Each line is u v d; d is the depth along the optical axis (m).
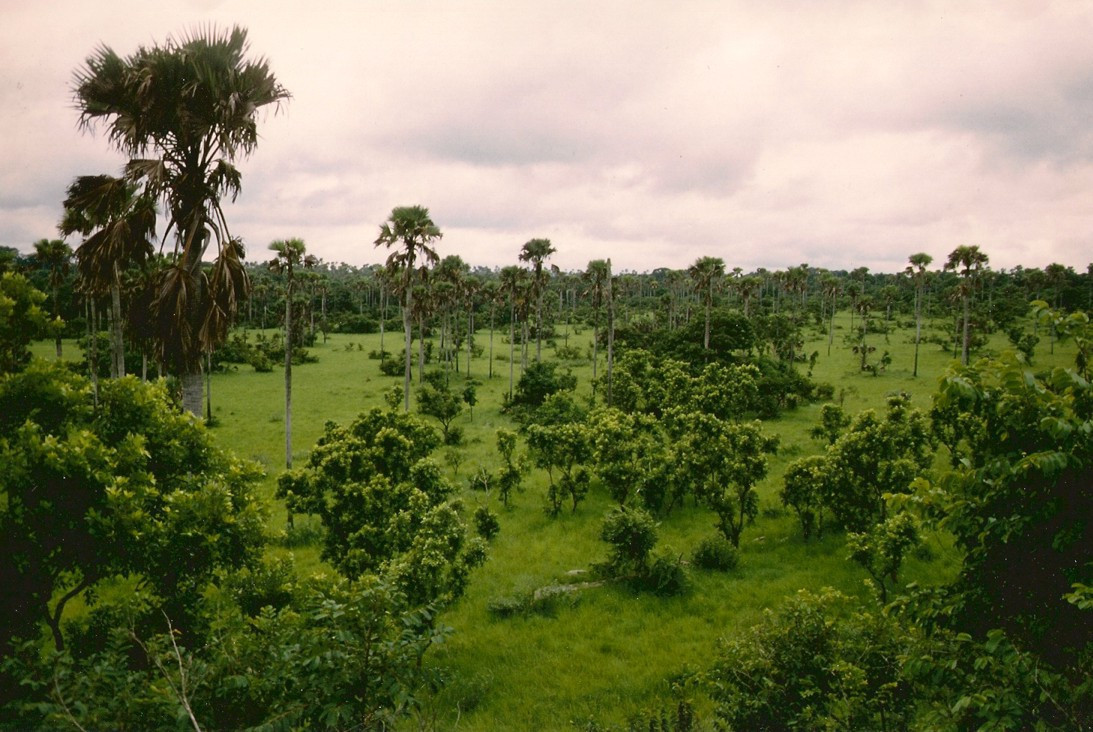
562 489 27.50
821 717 8.02
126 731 5.12
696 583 19.31
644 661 14.89
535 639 16.19
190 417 9.79
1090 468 4.98
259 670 6.05
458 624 17.14
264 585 10.11
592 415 34.00
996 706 4.71
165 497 8.60
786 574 19.86
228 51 12.40
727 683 9.60
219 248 13.49
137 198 12.96
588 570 20.66
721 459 22.45
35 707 4.88
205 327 13.12
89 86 11.90
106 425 8.62
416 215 40.34
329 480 16.48
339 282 166.75
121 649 6.21
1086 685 4.64
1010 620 5.57
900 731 7.60
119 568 8.00
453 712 12.78
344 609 5.72
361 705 5.54
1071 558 5.11
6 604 7.30
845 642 9.03
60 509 7.62
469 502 27.95
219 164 12.89
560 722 12.27
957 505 5.59
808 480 22.41
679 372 45.09
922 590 6.11
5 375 7.56
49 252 40.53
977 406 5.77
